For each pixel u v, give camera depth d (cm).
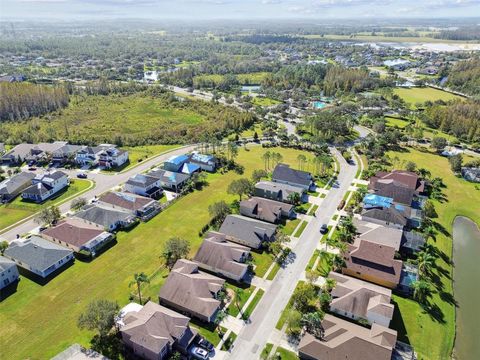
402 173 12512
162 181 12625
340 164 14750
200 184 12862
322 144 16400
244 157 15538
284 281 8012
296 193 11319
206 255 8394
